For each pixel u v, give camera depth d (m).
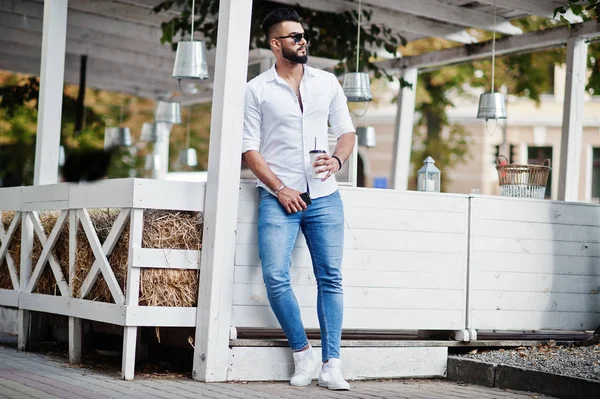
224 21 6.00
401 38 11.38
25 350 7.47
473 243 6.76
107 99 23.86
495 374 6.12
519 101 28.91
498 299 6.84
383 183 29.06
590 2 7.70
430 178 7.10
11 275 7.63
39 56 13.22
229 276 6.00
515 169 7.21
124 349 5.95
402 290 6.54
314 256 5.99
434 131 22.25
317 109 5.99
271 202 5.93
